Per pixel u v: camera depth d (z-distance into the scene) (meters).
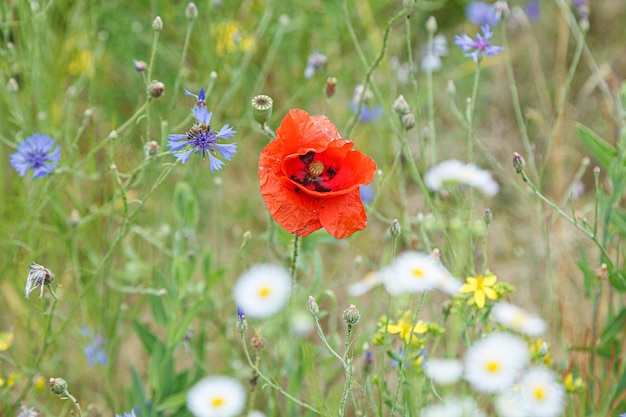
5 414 1.38
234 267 1.58
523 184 1.67
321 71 1.68
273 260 1.59
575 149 1.71
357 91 1.49
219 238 1.54
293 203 1.23
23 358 1.48
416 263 1.29
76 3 1.62
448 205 1.48
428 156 1.69
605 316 1.53
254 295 1.33
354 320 1.23
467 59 1.78
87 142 1.63
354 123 1.47
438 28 1.86
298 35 1.72
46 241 1.55
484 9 1.73
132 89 1.69
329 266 1.61
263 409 1.47
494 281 1.31
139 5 1.70
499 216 1.65
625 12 1.87
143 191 1.42
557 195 1.62
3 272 1.45
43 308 1.36
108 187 1.56
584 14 1.56
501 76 1.80
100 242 1.54
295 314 1.39
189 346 1.43
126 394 1.44
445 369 1.28
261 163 1.23
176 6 1.68
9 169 1.57
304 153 1.23
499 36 1.86
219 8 1.65
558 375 1.38
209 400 1.32
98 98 1.68
